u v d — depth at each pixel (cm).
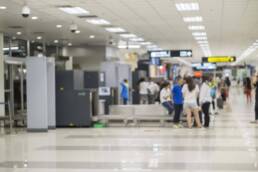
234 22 1588
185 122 1498
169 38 2161
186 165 775
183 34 1986
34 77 1347
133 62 2939
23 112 1684
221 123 1498
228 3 1188
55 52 2427
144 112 1527
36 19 1441
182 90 1377
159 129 1356
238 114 1867
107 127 1450
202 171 722
